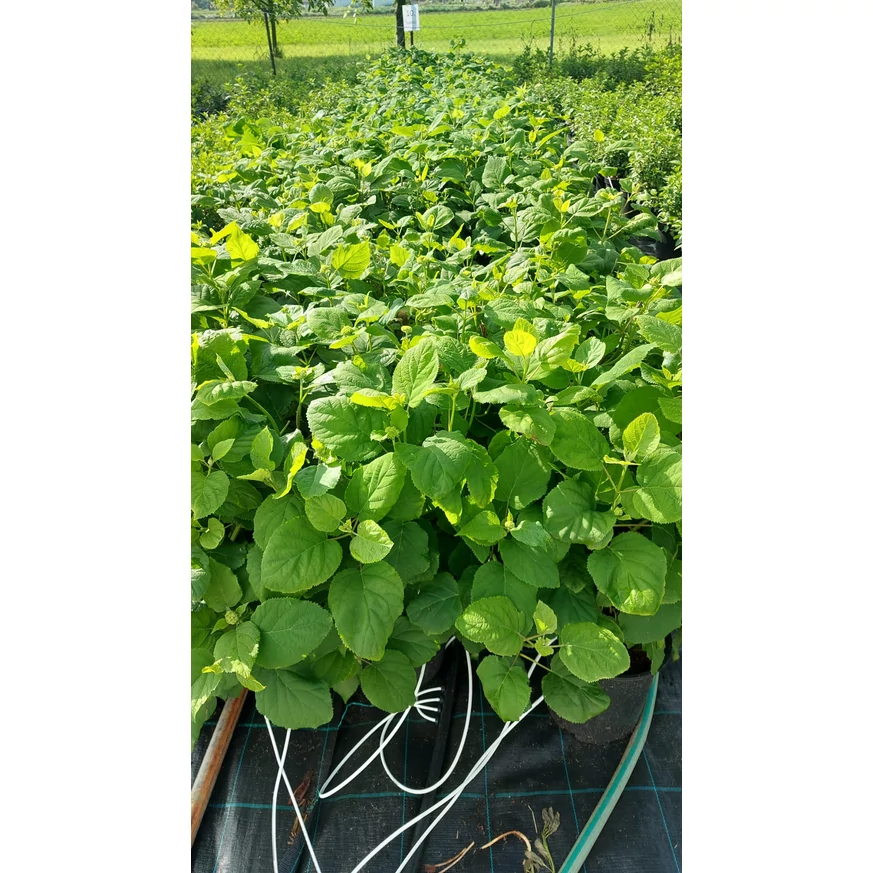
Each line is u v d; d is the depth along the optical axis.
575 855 1.89
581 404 1.99
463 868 1.91
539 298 2.32
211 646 1.77
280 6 14.09
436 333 2.18
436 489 1.57
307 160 4.55
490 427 2.12
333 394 2.10
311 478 1.64
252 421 1.93
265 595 1.76
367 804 2.04
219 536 1.77
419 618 1.78
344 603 1.63
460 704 2.26
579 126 7.54
